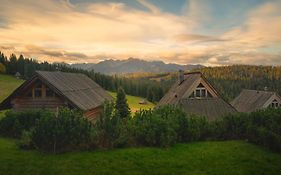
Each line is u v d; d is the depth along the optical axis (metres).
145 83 147.62
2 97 87.81
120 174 14.23
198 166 15.58
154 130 18.98
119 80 146.88
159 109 22.47
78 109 26.83
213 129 21.48
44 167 14.69
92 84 41.53
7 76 127.75
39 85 28.73
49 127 17.03
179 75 43.09
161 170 14.89
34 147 18.11
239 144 19.94
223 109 32.59
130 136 19.27
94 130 17.92
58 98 28.50
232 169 15.16
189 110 31.75
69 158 16.12
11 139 21.95
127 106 56.44
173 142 19.44
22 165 14.88
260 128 19.56
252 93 52.72
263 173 14.74
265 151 18.30
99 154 16.98
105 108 19.08
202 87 34.72
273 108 22.31
